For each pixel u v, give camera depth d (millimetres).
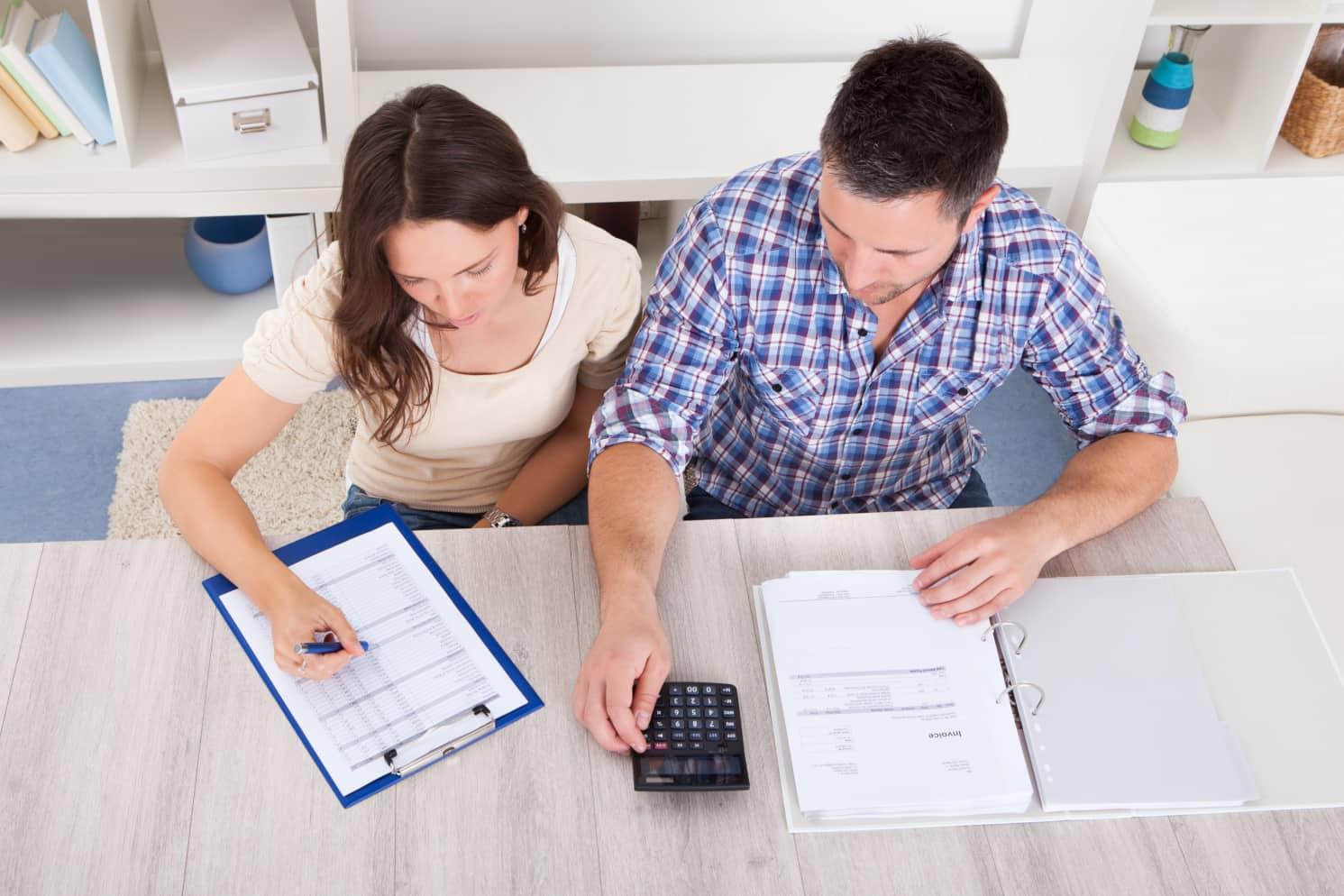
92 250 2346
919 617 1193
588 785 1069
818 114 2176
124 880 987
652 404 1348
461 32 2197
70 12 2076
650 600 1177
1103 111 2061
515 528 1268
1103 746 1107
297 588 1167
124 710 1091
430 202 1136
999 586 1200
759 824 1055
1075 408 1432
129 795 1036
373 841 1021
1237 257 2004
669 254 1386
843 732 1105
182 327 2230
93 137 1951
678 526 1280
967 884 1025
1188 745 1114
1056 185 2158
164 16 1982
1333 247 2039
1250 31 2178
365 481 1592
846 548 1270
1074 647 1183
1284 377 1815
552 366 1436
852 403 1446
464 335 1369
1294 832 1068
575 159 2027
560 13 2197
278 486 2104
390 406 1411
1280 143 2299
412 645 1156
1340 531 1631
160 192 1961
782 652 1160
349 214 1173
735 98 2195
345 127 1962
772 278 1334
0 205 1938
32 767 1047
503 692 1127
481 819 1042
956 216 1140
